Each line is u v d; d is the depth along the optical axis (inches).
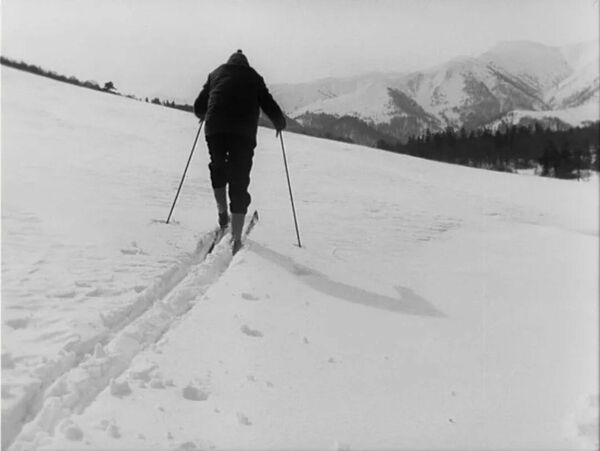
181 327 120.1
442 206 413.4
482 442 79.3
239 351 109.0
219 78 201.5
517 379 98.6
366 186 490.0
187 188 333.7
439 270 186.9
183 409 86.9
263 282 155.2
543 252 219.9
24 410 85.8
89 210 232.2
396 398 92.7
